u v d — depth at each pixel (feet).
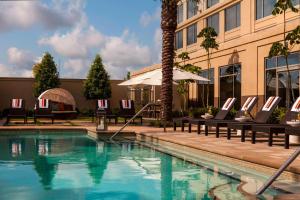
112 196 18.11
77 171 24.66
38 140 44.73
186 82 82.84
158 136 41.22
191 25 99.09
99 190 19.34
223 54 76.79
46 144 40.55
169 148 36.58
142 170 24.88
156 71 62.85
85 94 110.83
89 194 18.51
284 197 15.74
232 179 21.47
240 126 34.81
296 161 22.02
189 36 100.42
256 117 39.19
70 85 111.14
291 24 56.18
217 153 27.91
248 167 24.06
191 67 80.18
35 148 37.01
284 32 55.52
